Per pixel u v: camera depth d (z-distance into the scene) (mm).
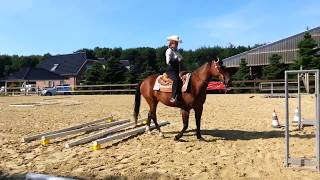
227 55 74562
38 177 4023
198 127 10180
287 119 7457
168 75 9992
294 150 8789
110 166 7953
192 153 8852
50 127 13359
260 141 9891
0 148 10039
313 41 35781
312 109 17047
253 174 7117
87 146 9961
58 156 9078
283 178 6805
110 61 47125
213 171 7332
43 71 66938
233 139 10273
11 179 7383
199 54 72000
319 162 7195
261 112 16281
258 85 34406
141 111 18000
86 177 7223
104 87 42812
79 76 70812
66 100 28000
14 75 66062
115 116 16172
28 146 10195
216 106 19125
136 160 8375
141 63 97812
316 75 7223
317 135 7215
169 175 7141
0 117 16250
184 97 9836
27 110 19375
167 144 9859
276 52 43938
